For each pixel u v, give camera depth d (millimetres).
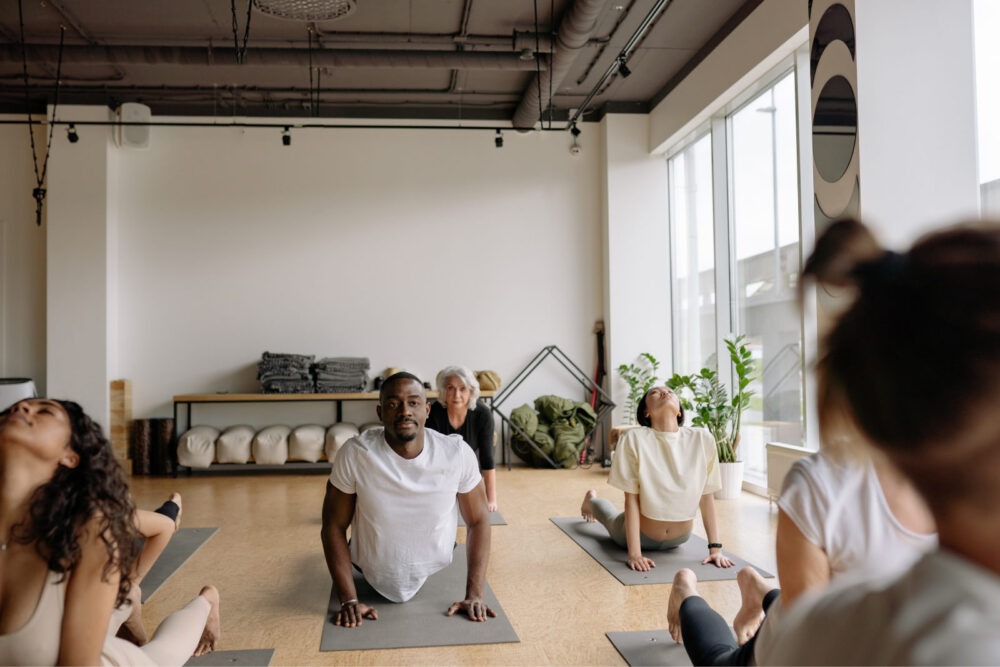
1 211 7508
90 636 1424
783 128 5625
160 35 6230
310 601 3111
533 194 8203
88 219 7426
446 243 8086
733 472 5637
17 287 7535
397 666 2387
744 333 6340
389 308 7984
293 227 7918
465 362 8039
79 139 7469
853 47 3660
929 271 426
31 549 1404
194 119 7867
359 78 7305
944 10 3633
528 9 5852
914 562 499
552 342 8148
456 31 6238
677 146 7738
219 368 7758
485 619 2807
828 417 500
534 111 7504
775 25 5246
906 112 3629
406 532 2875
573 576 3418
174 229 7781
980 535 447
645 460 3500
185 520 4977
